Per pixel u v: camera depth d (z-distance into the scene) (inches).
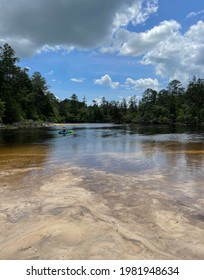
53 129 2015.3
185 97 3503.9
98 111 4643.2
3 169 459.2
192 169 446.6
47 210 256.7
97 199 290.4
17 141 999.0
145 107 4128.9
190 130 1865.2
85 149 735.7
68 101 5123.0
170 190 324.5
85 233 204.2
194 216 245.0
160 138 1127.6
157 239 200.4
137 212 253.6
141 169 448.8
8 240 197.2
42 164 504.1
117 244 188.9
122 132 1635.1
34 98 3228.3
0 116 2181.3
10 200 288.8
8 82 2694.4
